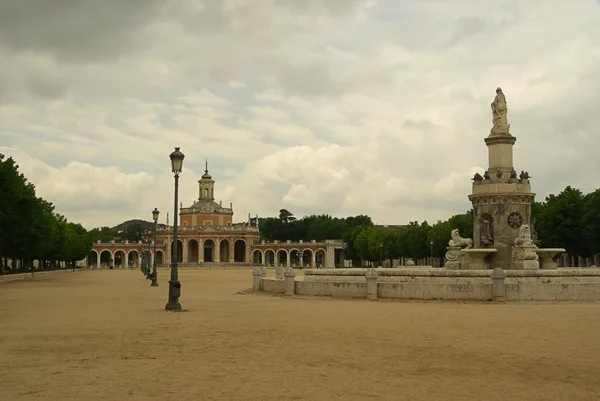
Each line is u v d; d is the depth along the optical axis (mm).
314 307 30250
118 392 12164
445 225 111500
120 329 21828
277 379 13328
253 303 33812
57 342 18688
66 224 134250
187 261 191125
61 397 11766
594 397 11820
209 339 19172
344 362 15227
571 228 77750
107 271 139250
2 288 54812
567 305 30078
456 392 12180
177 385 12766
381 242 138250
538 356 15906
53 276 96312
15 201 67688
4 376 13672
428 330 20859
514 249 38469
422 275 36438
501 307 29281
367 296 34875
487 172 40375
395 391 12250
